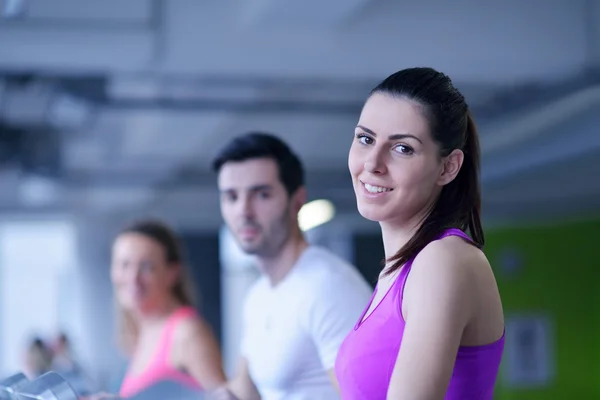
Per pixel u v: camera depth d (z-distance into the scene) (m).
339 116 9.48
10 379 2.09
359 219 18.20
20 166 10.79
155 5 6.16
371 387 1.93
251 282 21.81
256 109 8.59
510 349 16.17
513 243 16.31
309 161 13.48
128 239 4.25
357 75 6.77
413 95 1.91
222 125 10.31
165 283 4.25
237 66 6.49
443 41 6.68
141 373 4.03
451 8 6.70
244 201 3.29
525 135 8.76
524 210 15.41
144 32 6.14
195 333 3.99
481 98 8.66
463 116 1.96
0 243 24.73
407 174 1.92
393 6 6.66
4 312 25.20
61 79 7.47
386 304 1.93
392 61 6.65
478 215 2.05
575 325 15.81
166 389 3.01
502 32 6.71
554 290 16.00
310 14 6.20
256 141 3.32
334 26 6.55
